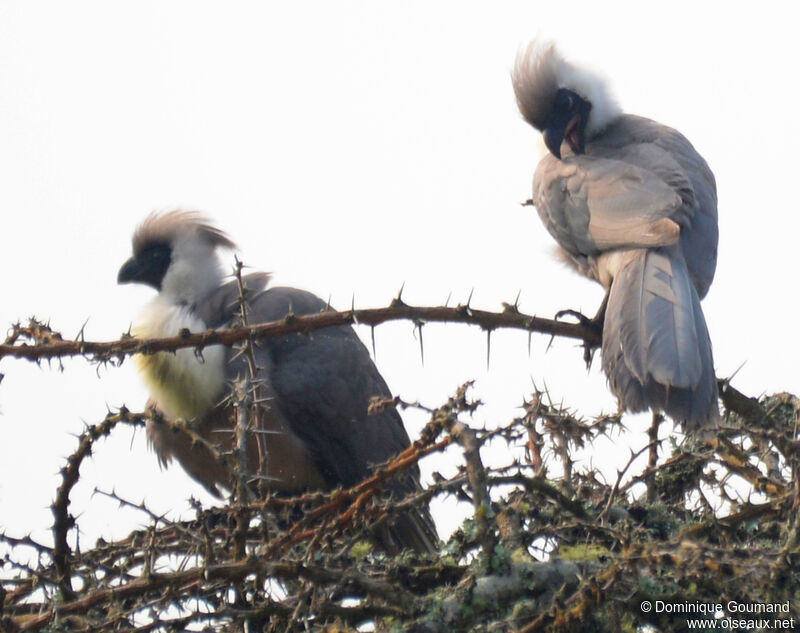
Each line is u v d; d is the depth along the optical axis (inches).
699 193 540.7
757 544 374.3
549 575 338.6
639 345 444.1
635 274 478.0
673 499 455.2
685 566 319.3
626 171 538.6
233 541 367.9
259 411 485.1
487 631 329.1
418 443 356.2
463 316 414.3
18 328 438.0
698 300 469.4
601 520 378.3
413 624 329.1
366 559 394.9
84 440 383.6
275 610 339.9
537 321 420.2
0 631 330.3
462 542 387.2
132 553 404.2
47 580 365.1
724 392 441.4
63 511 383.9
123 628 350.0
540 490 363.9
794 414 447.2
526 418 396.8
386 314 411.5
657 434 444.5
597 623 344.8
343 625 335.9
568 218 546.3
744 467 413.4
